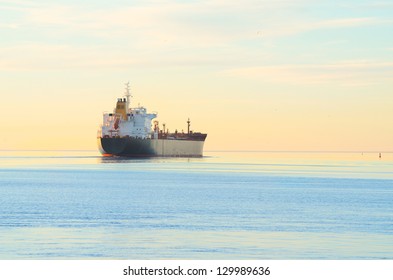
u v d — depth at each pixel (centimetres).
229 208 19225
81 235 13975
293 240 13525
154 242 13200
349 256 11994
